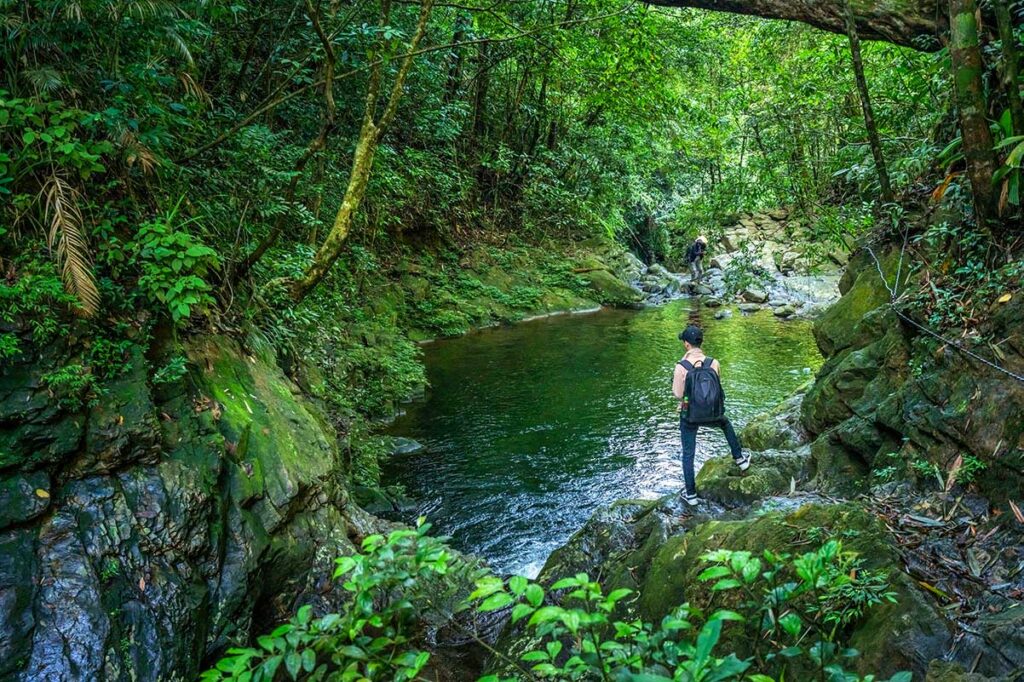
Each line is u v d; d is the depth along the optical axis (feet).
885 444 13.61
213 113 20.03
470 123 59.26
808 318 50.03
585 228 72.23
